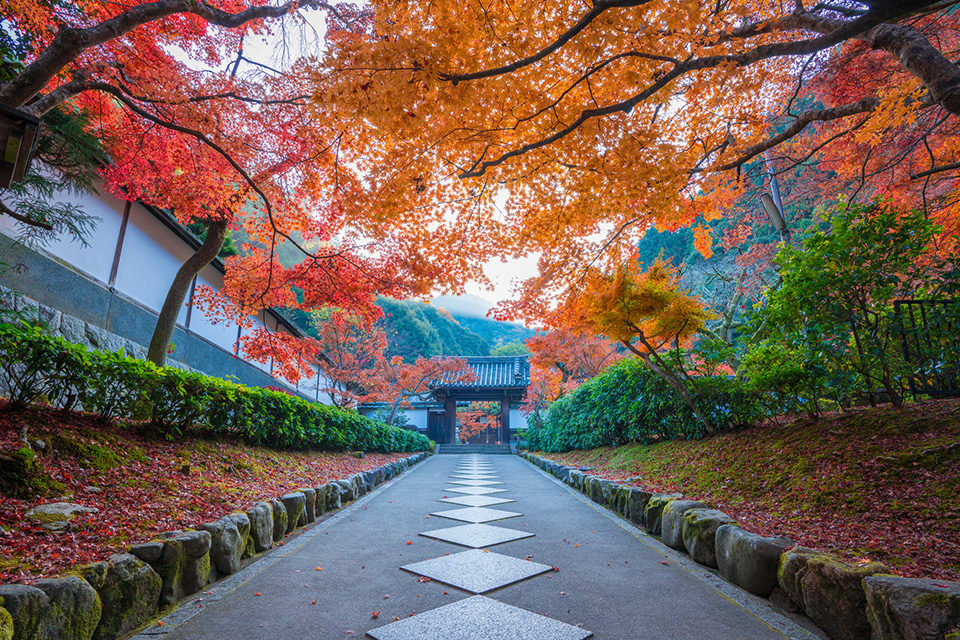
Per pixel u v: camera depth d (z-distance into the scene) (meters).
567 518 5.38
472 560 3.63
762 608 2.67
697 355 6.84
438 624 2.43
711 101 4.89
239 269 7.87
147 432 5.22
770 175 7.20
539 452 16.30
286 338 7.79
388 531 4.70
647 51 3.39
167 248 9.61
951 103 2.84
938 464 3.51
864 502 3.43
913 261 4.75
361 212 5.41
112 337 7.91
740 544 3.04
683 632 2.34
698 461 5.91
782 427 5.66
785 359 5.42
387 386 17.03
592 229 6.38
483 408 32.47
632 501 5.20
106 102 6.04
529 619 2.49
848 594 2.20
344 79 3.26
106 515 3.14
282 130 6.11
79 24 5.10
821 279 4.61
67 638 1.94
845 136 6.80
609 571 3.36
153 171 6.57
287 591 2.94
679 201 4.34
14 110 2.92
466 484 9.00
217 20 5.00
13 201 5.59
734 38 3.40
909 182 7.11
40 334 4.21
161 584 2.62
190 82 5.72
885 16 2.83
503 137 4.54
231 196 6.95
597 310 6.79
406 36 3.13
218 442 6.25
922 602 1.85
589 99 4.13
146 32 5.69
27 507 2.90
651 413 7.68
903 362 4.74
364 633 2.32
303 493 4.97
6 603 1.73
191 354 10.34
